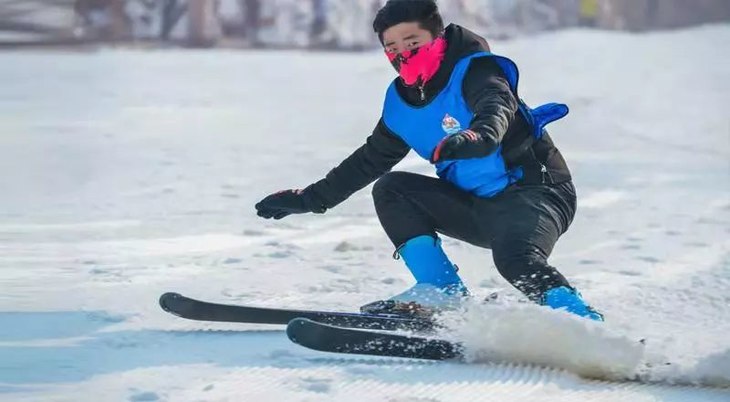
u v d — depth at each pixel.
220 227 20.88
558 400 9.53
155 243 18.91
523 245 11.37
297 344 11.22
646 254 18.78
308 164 31.53
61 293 14.17
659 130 45.00
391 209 12.30
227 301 14.03
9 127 40.22
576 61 75.44
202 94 55.38
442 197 12.20
